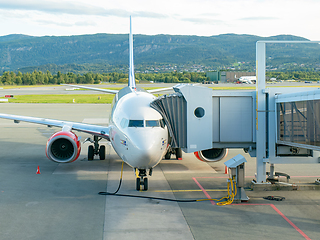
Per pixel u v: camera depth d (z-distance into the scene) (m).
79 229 10.62
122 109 15.84
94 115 45.34
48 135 30.84
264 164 15.34
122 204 13.02
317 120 11.89
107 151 23.80
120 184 15.81
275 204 13.28
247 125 15.47
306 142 12.73
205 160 17.98
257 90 15.05
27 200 13.33
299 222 11.40
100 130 19.25
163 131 14.35
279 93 15.00
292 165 20.16
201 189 15.20
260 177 15.41
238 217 11.83
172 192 14.71
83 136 30.67
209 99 14.86
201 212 12.27
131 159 13.93
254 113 15.40
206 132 14.95
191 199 13.77
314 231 10.65
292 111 13.56
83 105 62.34
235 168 13.56
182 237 10.13
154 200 13.56
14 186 15.20
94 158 21.53
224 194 14.48
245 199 13.48
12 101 69.75
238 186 13.46
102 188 15.14
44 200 13.36
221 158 18.16
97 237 10.06
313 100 12.08
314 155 15.20
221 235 10.31
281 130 14.85
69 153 18.36
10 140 28.02
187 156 22.67
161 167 19.48
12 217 11.53
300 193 14.73
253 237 10.18
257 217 11.84
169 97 14.91
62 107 57.56
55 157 17.81
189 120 14.83
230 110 15.38
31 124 38.28
